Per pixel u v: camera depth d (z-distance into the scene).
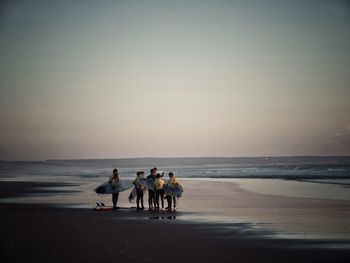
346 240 15.91
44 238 16.25
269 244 15.27
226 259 13.07
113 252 13.91
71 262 12.59
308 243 15.41
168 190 24.81
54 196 35.84
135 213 23.97
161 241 15.78
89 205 28.69
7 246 14.76
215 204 28.55
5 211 25.23
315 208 25.81
